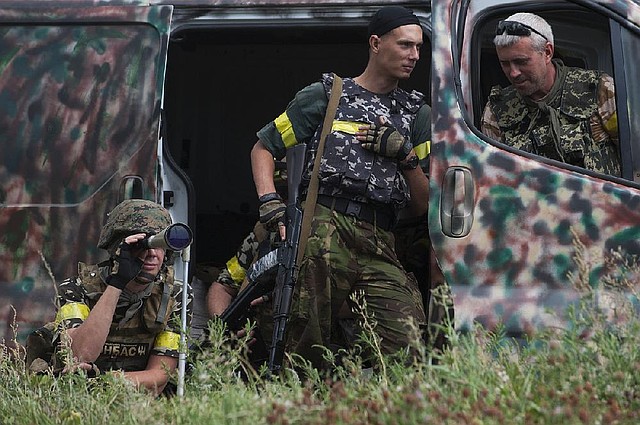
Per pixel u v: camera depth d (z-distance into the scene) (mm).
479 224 18031
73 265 18969
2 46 19562
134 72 19266
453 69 18312
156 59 19234
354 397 13211
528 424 11906
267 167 19188
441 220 18078
